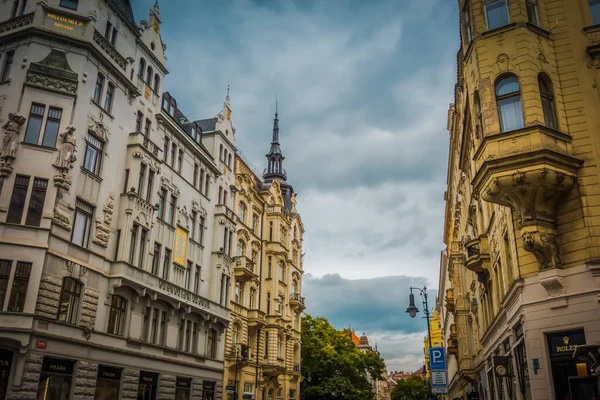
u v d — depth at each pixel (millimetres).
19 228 24391
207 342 40562
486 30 19656
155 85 36500
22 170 25281
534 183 17047
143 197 32844
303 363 70188
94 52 29125
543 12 19609
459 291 43438
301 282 64875
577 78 18531
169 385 34344
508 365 21016
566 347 16328
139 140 32594
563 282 16688
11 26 28391
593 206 16906
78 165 27312
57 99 27047
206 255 41969
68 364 25516
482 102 18844
